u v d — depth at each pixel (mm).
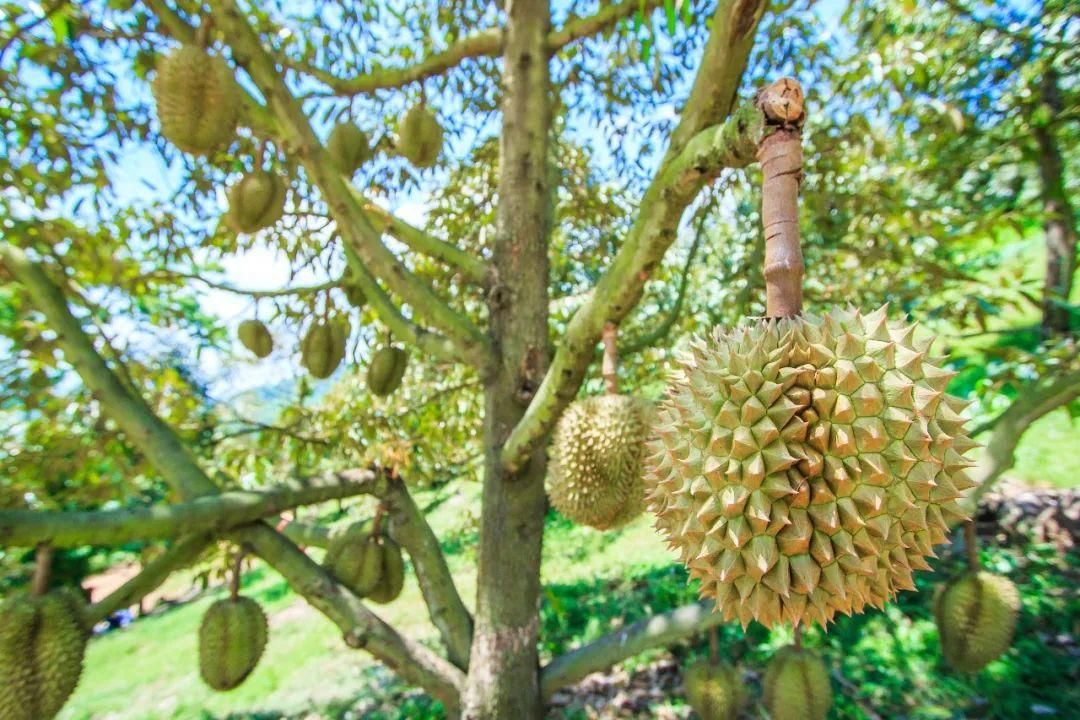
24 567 3355
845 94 3496
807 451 1168
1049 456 5602
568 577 6410
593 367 3910
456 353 2498
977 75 3906
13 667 1739
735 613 1295
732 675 2844
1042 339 3992
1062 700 3473
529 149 2701
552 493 2572
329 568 2582
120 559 13625
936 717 3578
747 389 1218
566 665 2574
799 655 2629
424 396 4371
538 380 2568
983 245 6754
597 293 1784
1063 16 3609
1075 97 3771
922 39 3662
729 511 1175
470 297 4574
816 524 1167
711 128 1354
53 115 3129
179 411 3537
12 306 3037
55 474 3049
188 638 8266
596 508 2418
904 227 3486
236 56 1896
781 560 1169
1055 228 4422
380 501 2652
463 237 4477
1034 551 4613
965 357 3242
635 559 6477
